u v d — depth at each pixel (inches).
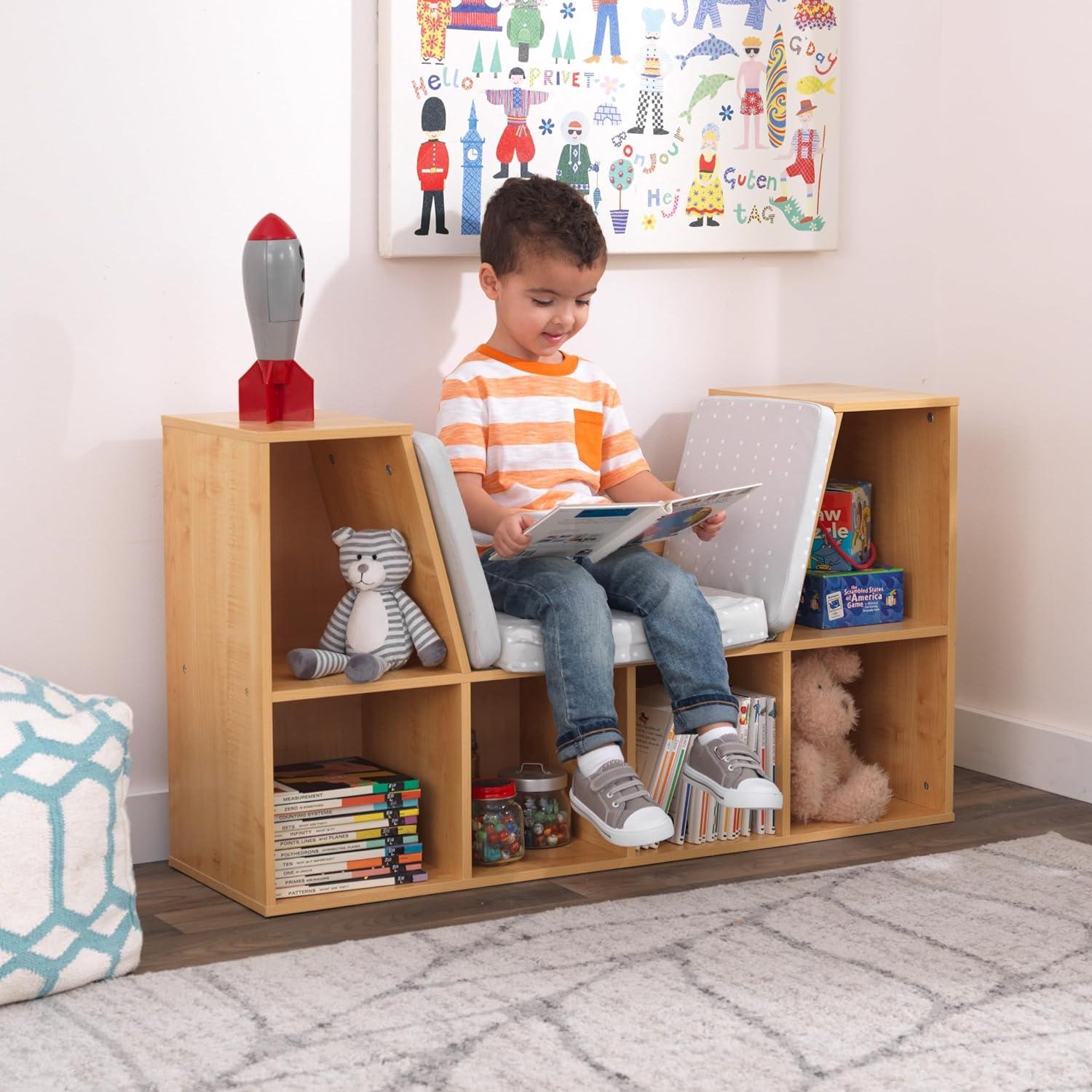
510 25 88.9
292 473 86.4
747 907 74.5
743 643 83.8
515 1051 57.7
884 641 96.4
